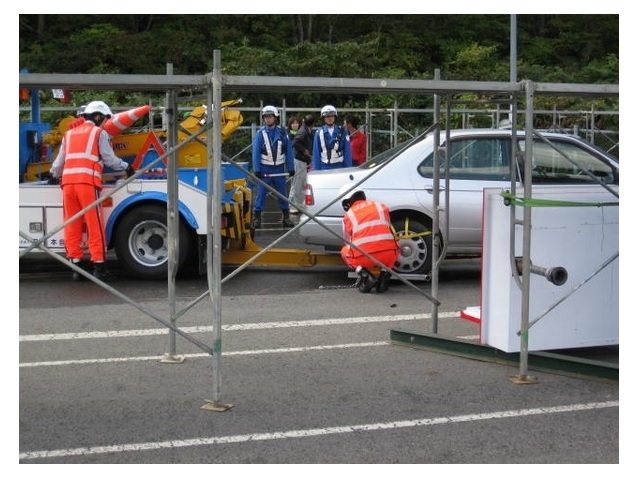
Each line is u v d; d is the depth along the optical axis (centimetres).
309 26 3172
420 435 506
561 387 600
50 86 543
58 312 823
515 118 641
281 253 1027
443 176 940
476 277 1026
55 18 3047
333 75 2745
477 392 587
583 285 640
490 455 477
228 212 981
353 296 902
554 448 487
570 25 3412
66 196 934
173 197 644
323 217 956
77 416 538
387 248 900
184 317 803
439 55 3253
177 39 2956
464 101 686
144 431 512
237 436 504
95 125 948
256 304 863
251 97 2531
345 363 657
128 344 711
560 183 936
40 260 1142
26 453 479
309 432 511
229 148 2233
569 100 2564
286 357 674
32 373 630
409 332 703
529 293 617
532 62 3291
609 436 505
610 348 714
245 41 2922
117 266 1091
